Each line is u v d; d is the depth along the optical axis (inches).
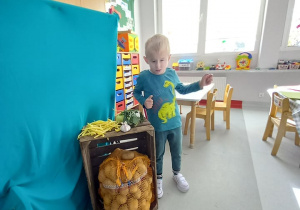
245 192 50.6
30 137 26.6
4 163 24.2
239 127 95.7
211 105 83.7
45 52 27.9
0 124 23.3
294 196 48.7
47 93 28.8
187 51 149.6
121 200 34.0
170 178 57.3
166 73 45.3
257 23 126.9
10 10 23.1
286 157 66.7
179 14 143.5
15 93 24.5
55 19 28.9
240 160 65.9
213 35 139.1
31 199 26.6
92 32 36.3
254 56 132.3
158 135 44.7
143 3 143.6
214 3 131.9
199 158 68.1
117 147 41.4
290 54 120.3
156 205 43.4
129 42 112.3
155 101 43.3
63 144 32.7
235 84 136.3
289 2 112.2
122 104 110.9
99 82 40.3
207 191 51.4
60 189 31.9
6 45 23.1
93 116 40.1
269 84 127.8
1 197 25.0
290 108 59.3
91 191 35.8
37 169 28.3
